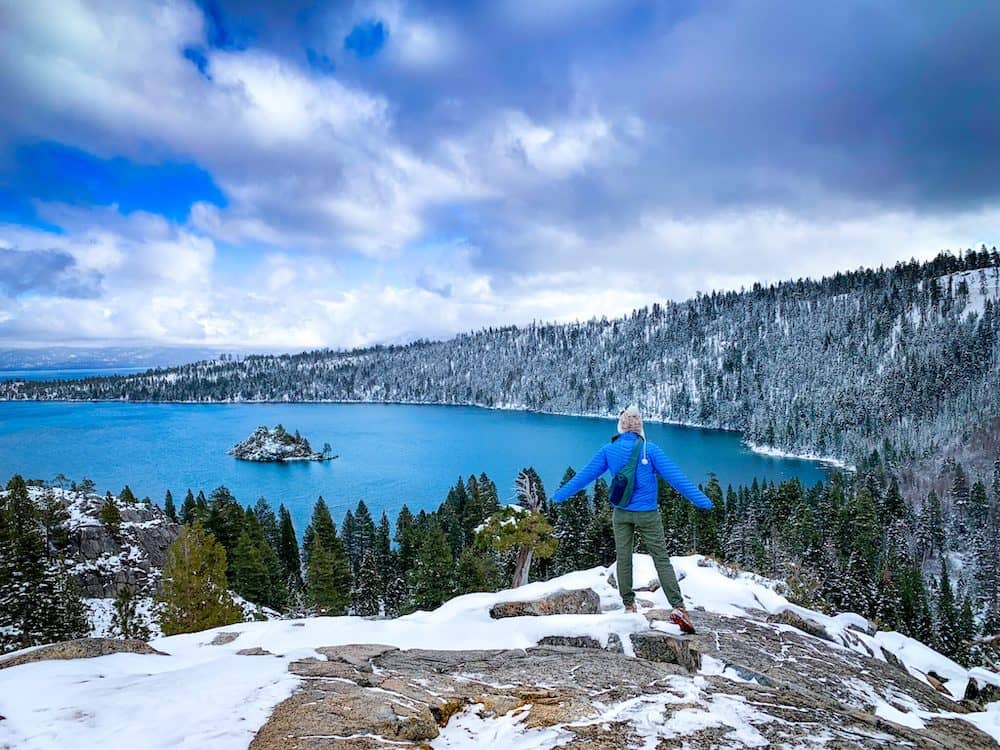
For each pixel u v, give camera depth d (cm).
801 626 789
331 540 4812
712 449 16138
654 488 615
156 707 298
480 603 771
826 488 9631
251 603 4069
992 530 7181
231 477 12850
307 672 383
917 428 14525
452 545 6019
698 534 5334
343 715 295
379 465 13975
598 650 535
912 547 7394
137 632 3200
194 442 18150
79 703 300
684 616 599
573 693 373
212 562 2677
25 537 2970
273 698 318
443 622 657
